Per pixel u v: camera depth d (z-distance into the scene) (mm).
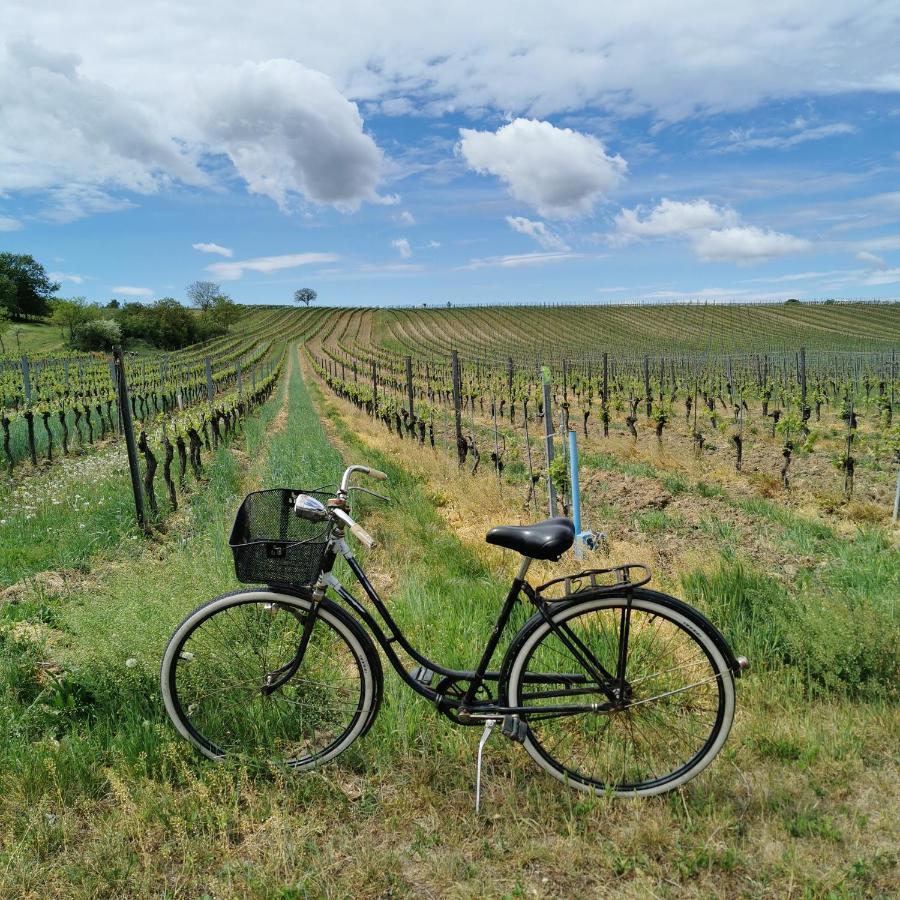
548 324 100250
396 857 2271
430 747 2838
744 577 4480
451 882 2178
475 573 5406
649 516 7375
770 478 9664
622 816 2475
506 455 11625
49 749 2793
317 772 2689
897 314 90500
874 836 2281
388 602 4434
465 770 2717
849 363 36312
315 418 19844
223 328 109625
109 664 3184
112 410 18172
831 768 2643
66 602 4629
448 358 68438
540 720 2738
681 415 20078
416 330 102500
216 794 2586
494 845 2322
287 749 2854
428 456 12031
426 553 5918
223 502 7953
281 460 10930
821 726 2867
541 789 2611
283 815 2430
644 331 88750
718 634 2523
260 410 23234
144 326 91312
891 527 7191
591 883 2164
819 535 6711
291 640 2992
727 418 17766
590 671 2648
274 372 50219
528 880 2174
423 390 32438
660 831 2332
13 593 4938
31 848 2340
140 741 2832
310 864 2236
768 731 2848
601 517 7508
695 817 2414
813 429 15453
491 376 31031
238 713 2947
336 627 2717
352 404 27156
